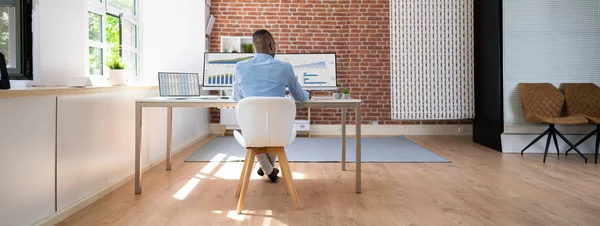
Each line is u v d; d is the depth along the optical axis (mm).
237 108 2646
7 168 2027
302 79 3945
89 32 3838
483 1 5824
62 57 3289
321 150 5383
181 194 3158
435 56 6945
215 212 2699
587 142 5184
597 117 4945
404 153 5172
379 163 4543
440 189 3340
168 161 4105
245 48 7031
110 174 3268
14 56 2521
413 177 3809
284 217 2596
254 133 2652
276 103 2623
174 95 3455
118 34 4531
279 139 2693
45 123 2359
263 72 2947
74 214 2623
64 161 2570
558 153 4980
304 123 6781
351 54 7148
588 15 5219
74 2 3295
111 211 2701
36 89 2232
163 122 4656
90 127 2920
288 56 3969
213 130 7266
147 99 3168
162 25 5348
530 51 5254
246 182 2705
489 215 2635
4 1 2498
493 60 5473
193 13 5738
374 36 7141
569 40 5230
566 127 5176
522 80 5266
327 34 7211
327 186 3449
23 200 2156
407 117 7004
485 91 5805
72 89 2645
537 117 4805
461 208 2793
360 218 2578
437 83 6969
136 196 3094
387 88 7168
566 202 2938
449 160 4688
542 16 5242
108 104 3219
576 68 5223
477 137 6148
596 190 3293
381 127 7191
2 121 1992
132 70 5020
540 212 2699
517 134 5285
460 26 6922
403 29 6938
